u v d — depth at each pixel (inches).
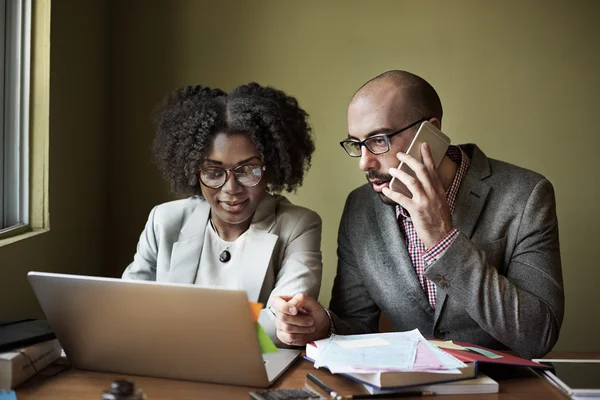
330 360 58.5
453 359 58.6
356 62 134.0
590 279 135.0
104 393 43.6
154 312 57.4
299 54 134.2
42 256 98.9
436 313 78.4
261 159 77.1
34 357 60.5
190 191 81.8
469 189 79.8
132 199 134.2
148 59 133.6
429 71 133.9
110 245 134.2
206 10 133.6
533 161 134.5
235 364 57.6
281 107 80.1
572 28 133.1
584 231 135.0
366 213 86.2
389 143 74.5
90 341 61.2
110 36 132.8
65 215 108.7
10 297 87.6
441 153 73.0
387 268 82.9
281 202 84.3
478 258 69.9
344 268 88.7
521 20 133.2
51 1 99.0
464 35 133.4
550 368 62.1
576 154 134.2
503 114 134.0
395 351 60.3
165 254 81.3
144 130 134.0
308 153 85.7
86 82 118.1
